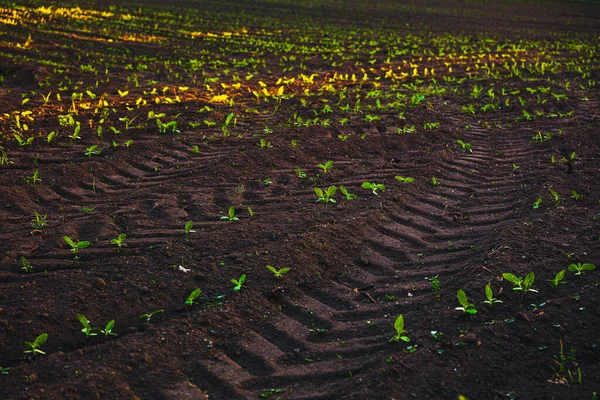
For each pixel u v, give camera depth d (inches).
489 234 227.9
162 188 268.2
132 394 144.9
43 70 484.1
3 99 406.6
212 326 170.4
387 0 1254.3
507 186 276.2
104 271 195.5
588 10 1182.9
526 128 366.9
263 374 155.7
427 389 144.4
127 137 337.4
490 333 163.2
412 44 721.0
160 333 164.6
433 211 250.8
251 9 1011.3
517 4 1268.5
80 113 377.7
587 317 170.9
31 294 181.0
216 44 676.1
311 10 1033.5
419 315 176.7
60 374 149.9
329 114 392.5
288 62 591.8
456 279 195.0
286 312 182.2
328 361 160.4
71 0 979.9
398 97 434.9
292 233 223.1
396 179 278.4
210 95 442.3
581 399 140.2
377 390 142.7
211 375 153.3
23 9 836.0
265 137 336.2
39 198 256.1
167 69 538.0
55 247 213.2
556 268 197.5
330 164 286.7
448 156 314.0
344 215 239.1
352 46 685.9
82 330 165.6
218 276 194.5
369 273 204.2
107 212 243.4
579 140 330.6
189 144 329.1
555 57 643.5
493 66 578.6
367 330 173.3
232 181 277.7
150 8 953.5
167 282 189.6
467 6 1202.6
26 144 317.1
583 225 228.1
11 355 158.9
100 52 602.2
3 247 210.2
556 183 266.2
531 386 147.1
